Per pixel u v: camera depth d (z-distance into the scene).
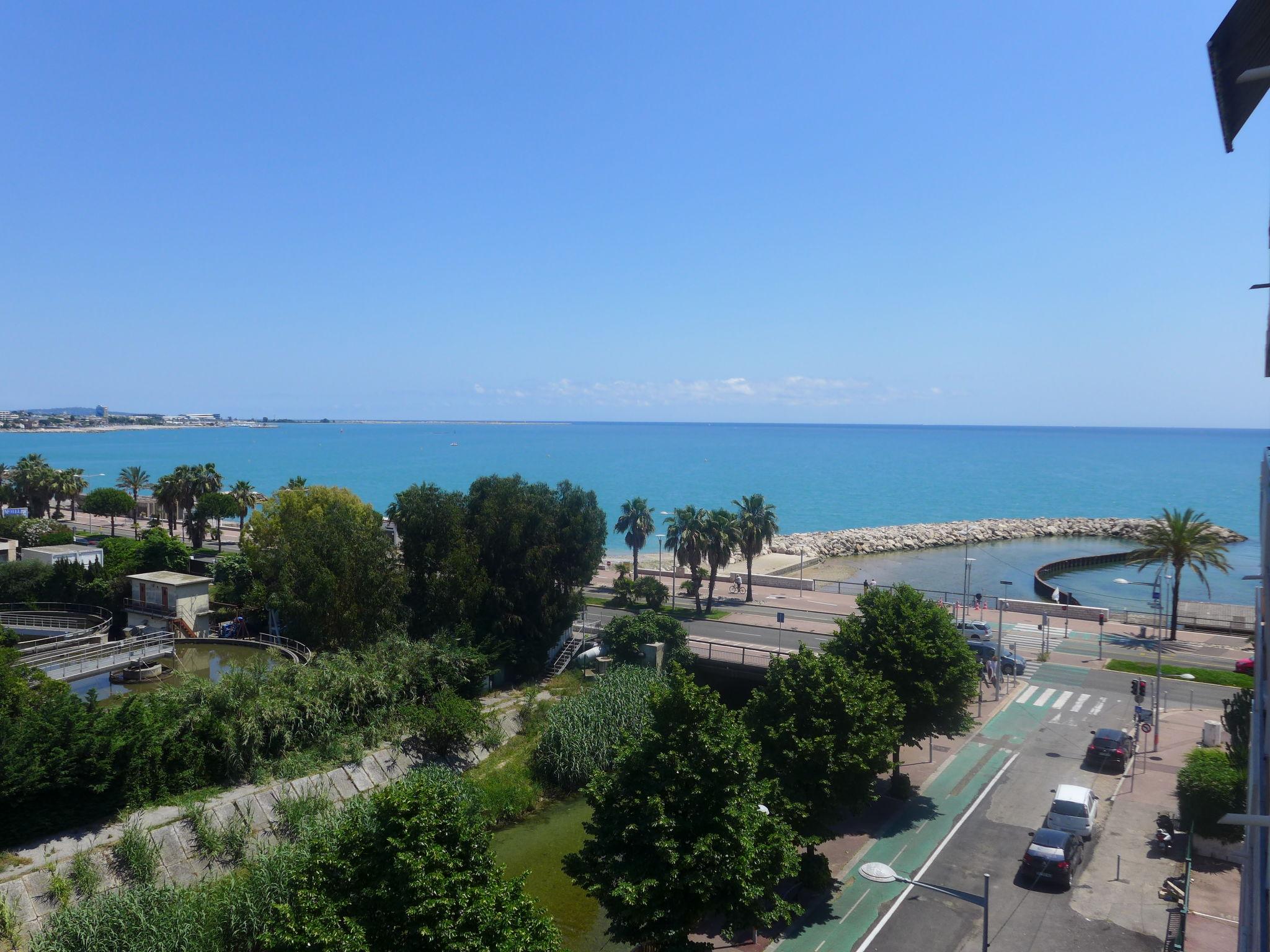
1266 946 12.68
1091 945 27.91
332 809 36.28
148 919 27.59
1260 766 17.92
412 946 19.47
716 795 25.23
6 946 26.69
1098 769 42.72
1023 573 113.38
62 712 33.28
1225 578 113.00
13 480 117.88
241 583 66.62
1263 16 8.46
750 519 82.38
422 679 48.34
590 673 56.78
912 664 38.75
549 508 60.78
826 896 31.70
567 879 35.47
